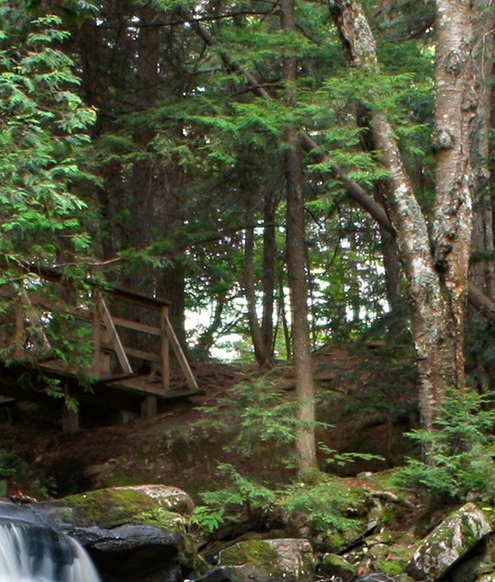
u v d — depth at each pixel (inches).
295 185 595.2
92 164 581.3
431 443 475.5
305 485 492.7
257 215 732.7
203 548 479.5
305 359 574.2
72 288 546.3
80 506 398.9
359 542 462.3
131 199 745.0
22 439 681.6
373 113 527.8
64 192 468.8
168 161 623.2
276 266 949.8
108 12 669.9
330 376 671.1
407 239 516.4
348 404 611.8
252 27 590.6
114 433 665.0
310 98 544.7
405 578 420.8
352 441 629.0
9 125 443.5
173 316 799.1
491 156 625.3
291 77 593.9
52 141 494.3
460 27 528.7
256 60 585.0
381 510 475.8
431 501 465.1
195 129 612.4
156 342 776.3
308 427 513.3
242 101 643.5
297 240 591.8
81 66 674.8
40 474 634.2
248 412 493.0
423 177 661.3
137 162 689.6
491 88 684.7
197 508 479.2
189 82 662.5
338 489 477.7
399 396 622.5
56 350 521.7
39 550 358.3
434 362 503.2
